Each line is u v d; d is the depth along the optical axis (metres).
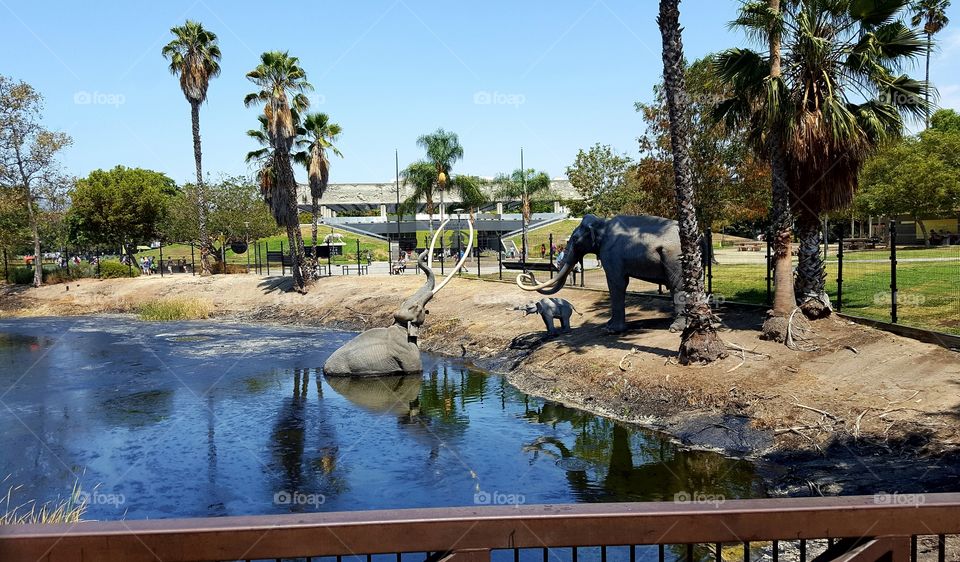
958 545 6.36
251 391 15.30
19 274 41.12
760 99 13.66
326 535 2.33
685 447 10.47
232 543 2.31
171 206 47.78
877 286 18.33
